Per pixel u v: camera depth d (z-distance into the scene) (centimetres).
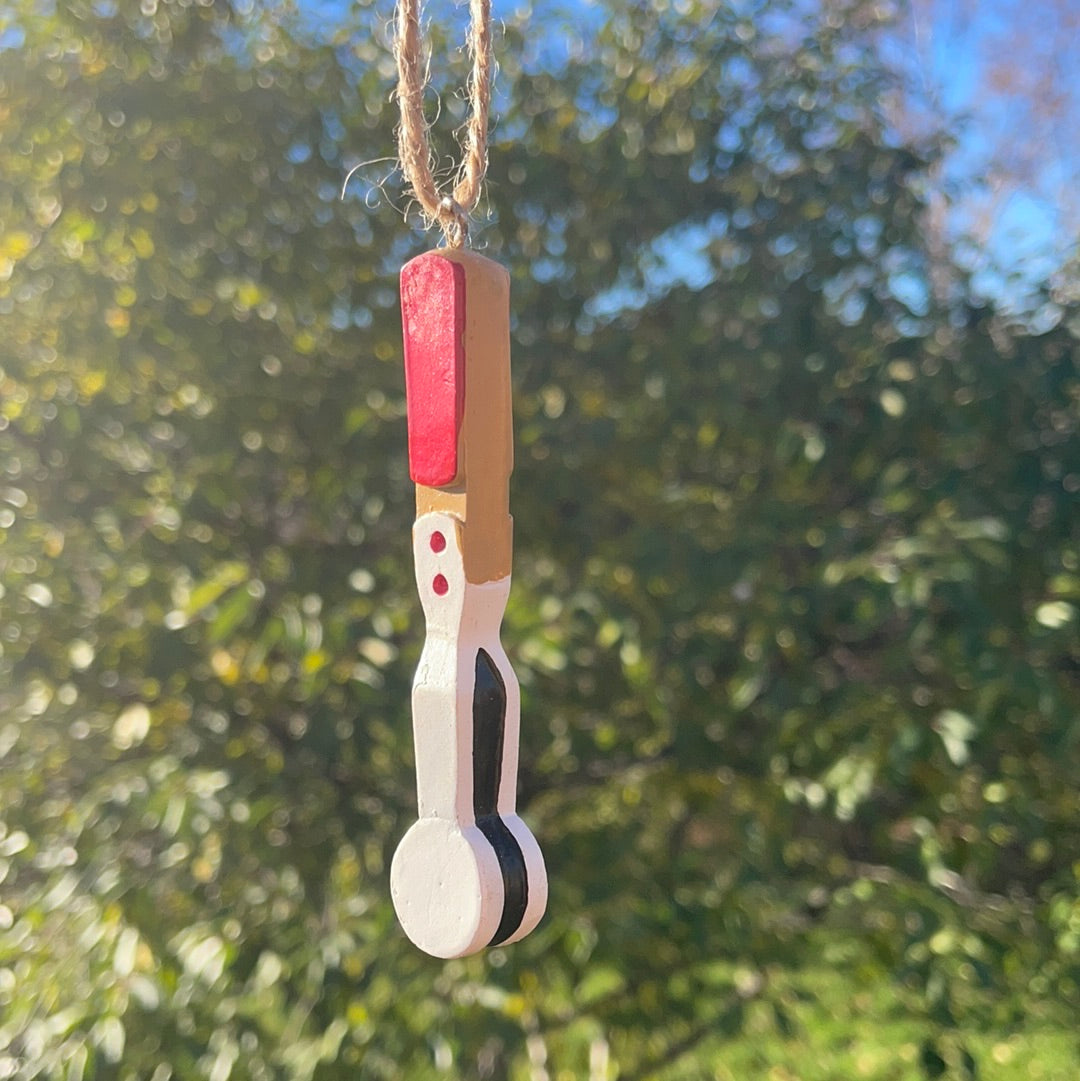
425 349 15
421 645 37
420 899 15
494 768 15
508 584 15
